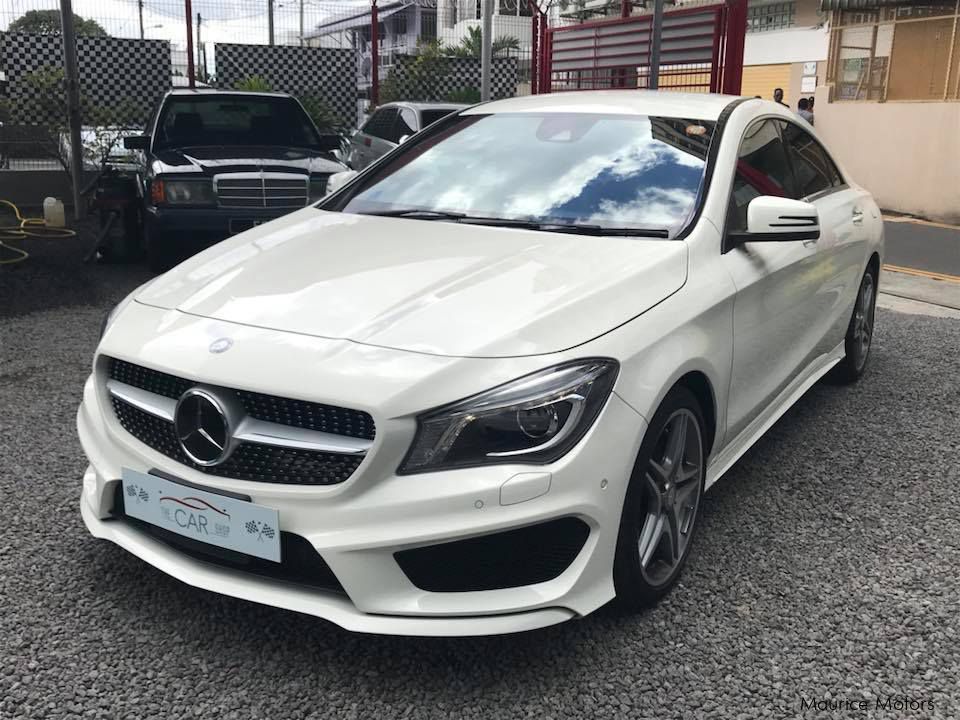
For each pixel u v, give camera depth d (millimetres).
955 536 3420
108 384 2729
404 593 2342
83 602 2812
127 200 8211
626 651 2637
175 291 2906
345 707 2377
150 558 2600
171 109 8531
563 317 2537
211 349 2477
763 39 26484
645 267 2871
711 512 3584
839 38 15891
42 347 5637
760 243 3480
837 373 5215
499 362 2367
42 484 3646
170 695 2400
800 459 4156
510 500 2287
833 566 3166
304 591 2408
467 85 15562
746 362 3314
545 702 2414
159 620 2730
